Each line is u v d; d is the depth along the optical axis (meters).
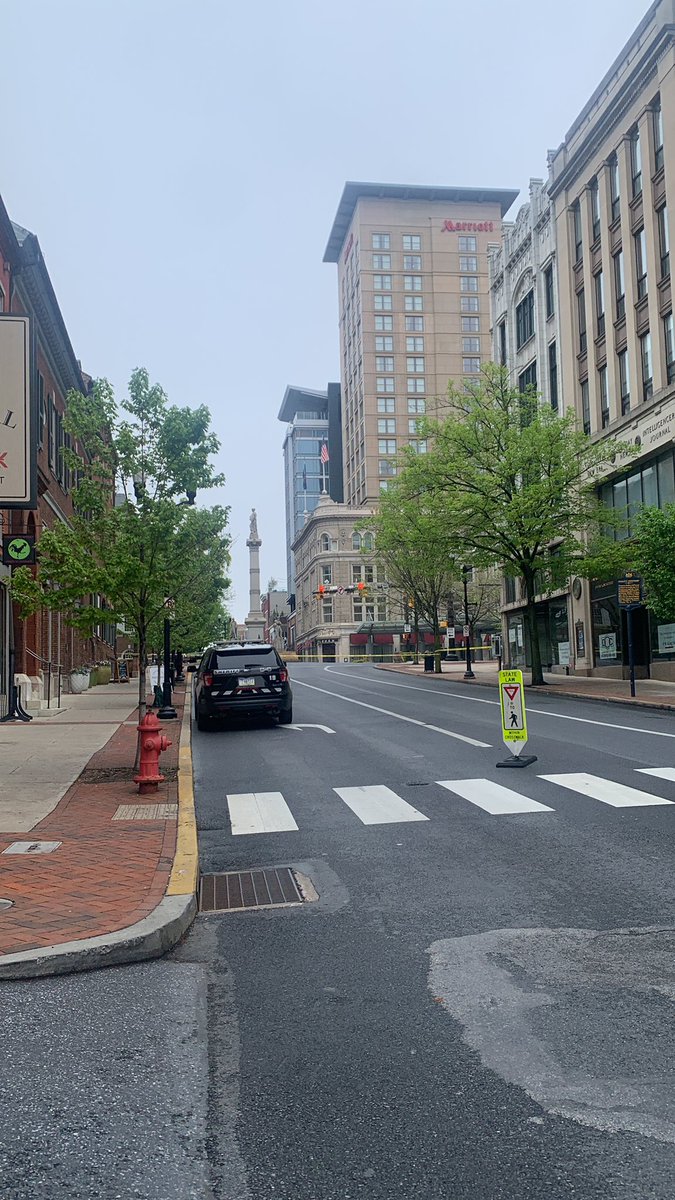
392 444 109.38
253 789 12.59
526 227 44.06
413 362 111.06
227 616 60.53
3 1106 3.92
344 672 58.22
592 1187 3.25
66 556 12.67
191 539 13.40
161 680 27.53
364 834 9.52
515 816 10.04
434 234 112.31
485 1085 4.02
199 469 13.46
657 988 5.10
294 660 108.00
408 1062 4.27
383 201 111.81
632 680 25.23
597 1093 3.91
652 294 31.58
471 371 111.75
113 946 5.77
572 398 38.88
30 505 10.90
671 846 8.43
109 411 13.35
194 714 24.84
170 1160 3.48
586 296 37.59
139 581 12.86
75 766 14.32
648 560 24.80
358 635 99.25
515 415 33.91
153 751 11.99
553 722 19.86
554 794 11.24
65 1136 3.66
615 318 35.12
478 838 9.09
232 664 20.45
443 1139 3.58
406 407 110.25
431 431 33.62
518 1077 4.08
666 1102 3.82
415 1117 3.76
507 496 32.81
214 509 13.75
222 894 7.51
